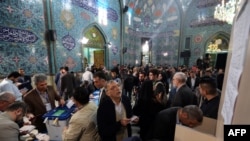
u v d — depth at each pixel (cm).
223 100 70
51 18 503
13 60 407
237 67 49
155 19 1113
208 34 928
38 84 203
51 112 179
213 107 160
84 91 150
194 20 984
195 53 987
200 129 122
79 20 628
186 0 992
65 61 565
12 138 133
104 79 211
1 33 379
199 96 253
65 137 142
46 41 495
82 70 656
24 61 434
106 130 142
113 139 148
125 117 165
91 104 155
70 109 183
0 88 256
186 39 1021
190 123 119
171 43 1070
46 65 498
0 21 377
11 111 143
